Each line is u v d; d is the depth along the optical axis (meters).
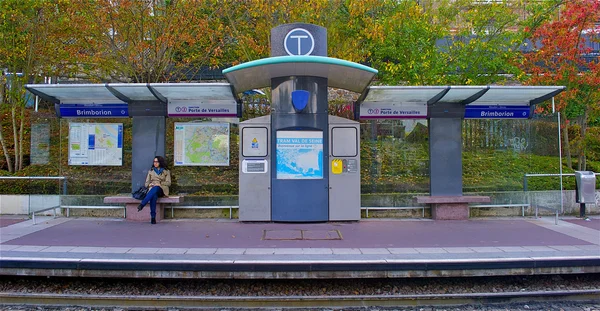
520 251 6.81
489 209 10.37
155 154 9.86
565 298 6.18
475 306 6.00
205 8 12.61
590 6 10.78
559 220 9.89
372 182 10.38
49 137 10.65
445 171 10.09
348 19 13.16
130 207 9.72
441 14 13.25
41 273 6.23
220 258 6.32
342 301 5.96
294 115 9.09
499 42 12.73
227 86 8.69
